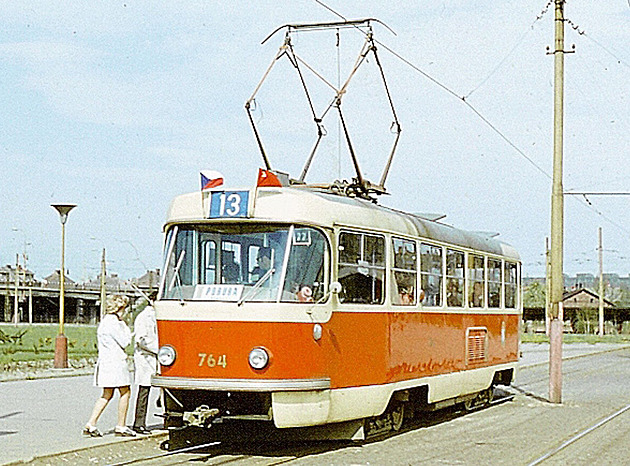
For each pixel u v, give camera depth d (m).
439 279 15.15
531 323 108.88
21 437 12.36
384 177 14.67
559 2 19.30
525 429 14.72
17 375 24.28
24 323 90.62
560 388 19.16
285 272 11.31
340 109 14.01
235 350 11.13
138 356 12.84
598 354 47.84
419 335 14.10
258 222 11.53
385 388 12.77
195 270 11.70
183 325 11.40
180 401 11.90
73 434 12.69
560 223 19.12
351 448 12.32
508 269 19.06
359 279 12.39
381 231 12.99
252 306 11.15
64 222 26.86
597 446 12.80
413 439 13.40
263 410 11.58
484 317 17.33
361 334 12.29
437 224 15.62
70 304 99.62
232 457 11.34
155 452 11.60
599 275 80.81
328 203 11.95
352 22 14.34
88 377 24.20
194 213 11.78
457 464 11.10
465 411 17.47
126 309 12.98
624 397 20.84
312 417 11.32
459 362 15.90
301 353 11.22
